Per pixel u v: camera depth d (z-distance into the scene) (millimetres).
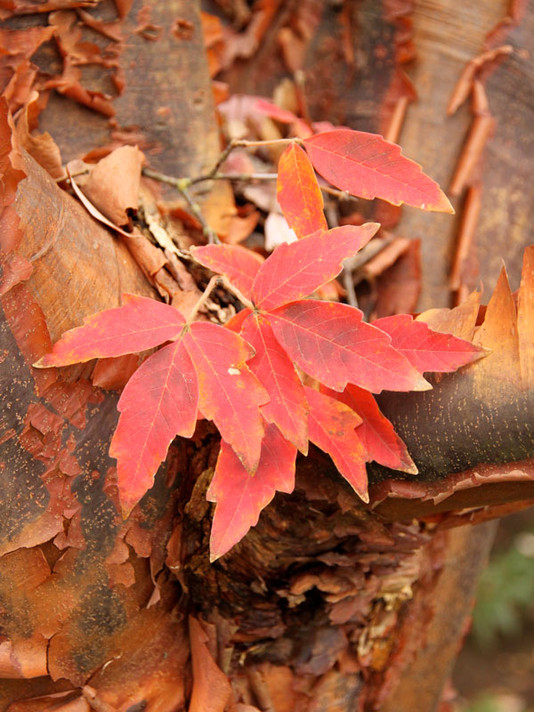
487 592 1858
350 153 465
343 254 436
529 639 1953
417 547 514
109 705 494
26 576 465
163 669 511
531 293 436
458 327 455
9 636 472
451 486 458
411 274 604
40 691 489
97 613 482
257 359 433
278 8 719
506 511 509
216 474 427
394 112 624
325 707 545
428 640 596
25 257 447
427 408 454
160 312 434
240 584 515
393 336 447
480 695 1803
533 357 433
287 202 473
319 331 432
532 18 613
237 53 734
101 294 473
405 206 605
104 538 474
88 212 493
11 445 450
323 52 669
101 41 537
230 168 614
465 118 613
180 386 423
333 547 510
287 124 645
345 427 440
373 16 635
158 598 493
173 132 558
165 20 550
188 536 504
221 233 569
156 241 515
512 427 436
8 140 440
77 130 541
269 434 434
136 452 419
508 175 616
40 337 448
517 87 616
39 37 515
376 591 527
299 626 531
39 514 460
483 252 609
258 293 439
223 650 520
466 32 611
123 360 464
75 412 461
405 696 601
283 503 489
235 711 511
